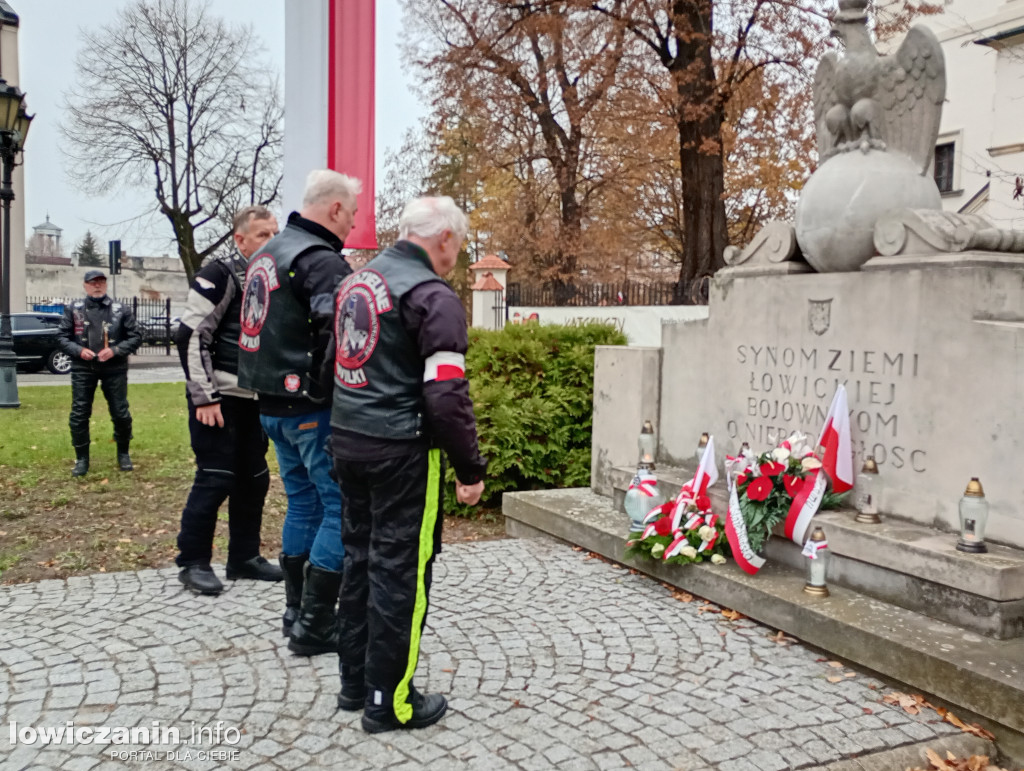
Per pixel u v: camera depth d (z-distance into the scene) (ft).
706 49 60.95
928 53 15.21
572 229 79.92
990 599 11.39
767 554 15.51
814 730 10.06
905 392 13.76
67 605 14.11
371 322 9.48
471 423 9.37
